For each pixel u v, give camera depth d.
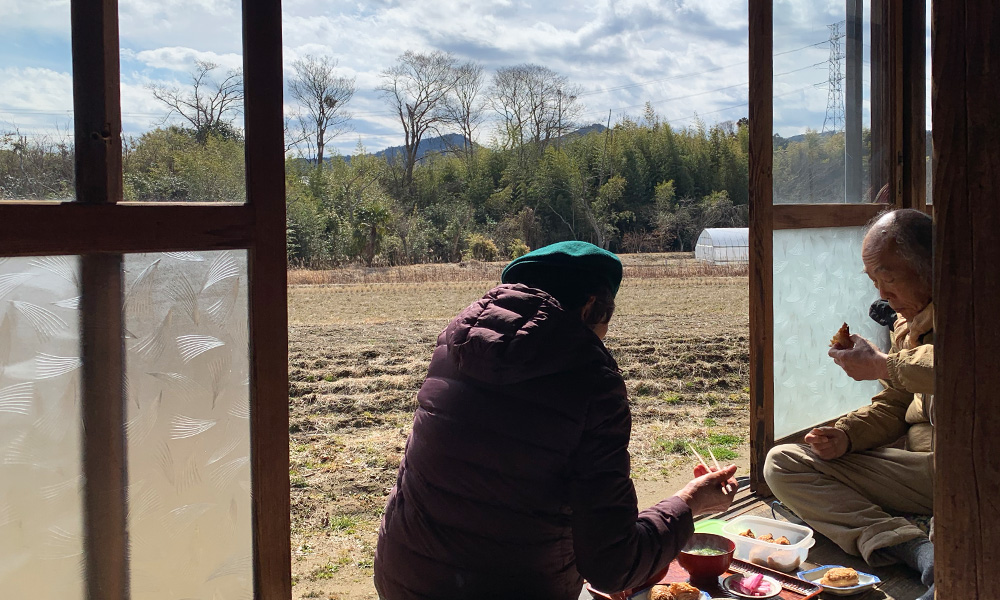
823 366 3.67
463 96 51.34
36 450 1.57
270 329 1.87
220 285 1.81
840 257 3.74
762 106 3.10
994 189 1.15
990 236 1.16
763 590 2.18
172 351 1.74
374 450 6.10
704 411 7.39
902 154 3.84
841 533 2.55
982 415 1.19
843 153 3.68
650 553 1.63
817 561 2.52
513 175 51.09
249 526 1.88
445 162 52.16
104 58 1.67
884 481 2.60
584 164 51.44
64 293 1.59
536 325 1.59
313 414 7.27
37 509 1.58
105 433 1.65
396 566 1.75
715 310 16.27
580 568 1.61
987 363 1.18
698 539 2.35
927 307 2.39
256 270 1.84
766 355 3.18
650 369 9.17
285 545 1.92
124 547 1.69
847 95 3.66
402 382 8.68
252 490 1.88
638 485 5.07
